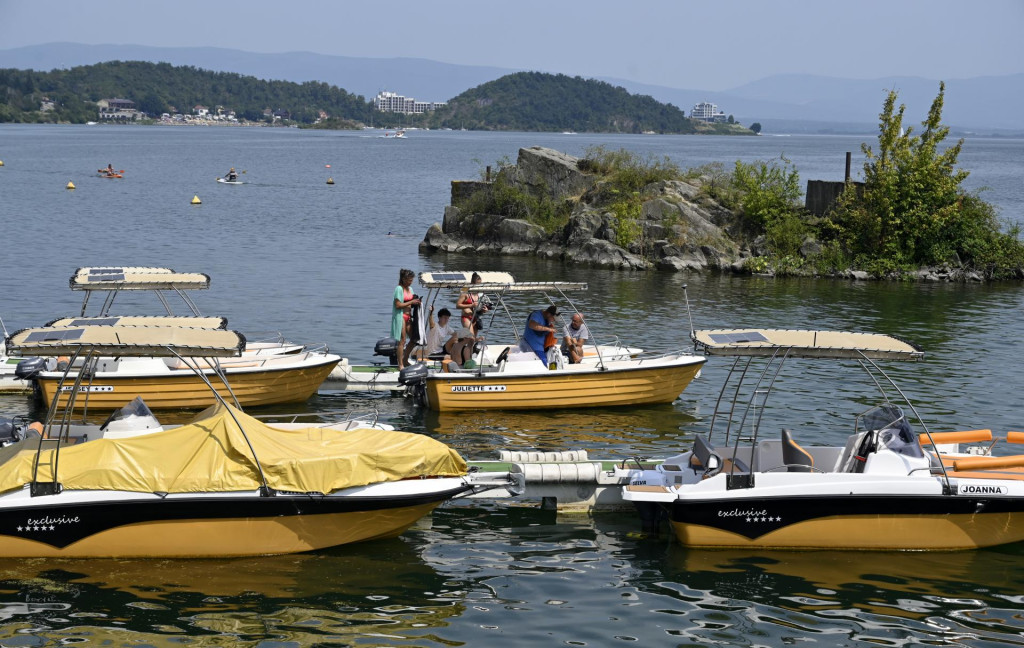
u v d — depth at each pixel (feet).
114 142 566.77
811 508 38.86
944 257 125.70
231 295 94.79
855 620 33.55
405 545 39.75
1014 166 474.90
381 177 307.37
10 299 88.43
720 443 52.44
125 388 55.72
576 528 41.93
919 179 127.85
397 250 137.18
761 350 40.34
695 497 38.60
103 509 36.50
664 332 82.23
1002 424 55.62
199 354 37.37
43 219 159.53
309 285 101.81
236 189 240.53
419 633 32.07
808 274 124.67
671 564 38.06
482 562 38.09
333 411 58.34
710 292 107.45
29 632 31.55
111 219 163.22
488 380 58.08
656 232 131.34
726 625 33.06
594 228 133.49
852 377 67.10
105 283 56.08
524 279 113.70
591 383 59.21
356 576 36.55
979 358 73.72
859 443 40.60
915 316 93.66
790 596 35.37
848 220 130.11
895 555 39.34
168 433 37.96
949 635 32.60
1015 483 39.11
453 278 63.05
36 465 36.37
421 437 41.32
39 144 509.76
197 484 36.94
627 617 33.50
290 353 63.41
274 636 31.65
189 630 31.96
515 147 620.49
